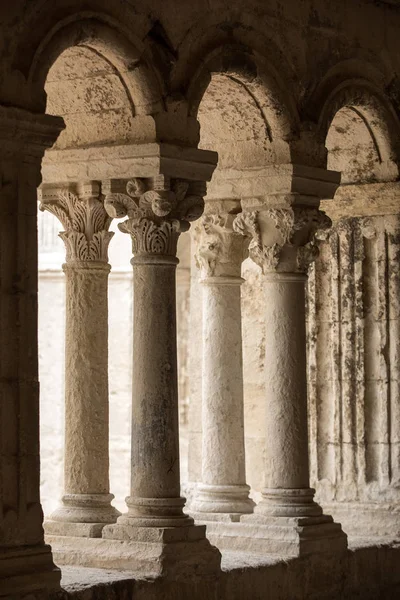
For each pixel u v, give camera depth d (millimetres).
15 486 12547
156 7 14195
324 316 18438
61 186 15430
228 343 16875
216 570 14344
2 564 12266
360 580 16406
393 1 17281
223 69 14875
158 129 14148
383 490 17969
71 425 15523
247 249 16953
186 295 23672
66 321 15648
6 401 12547
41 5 12930
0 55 12547
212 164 14562
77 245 15523
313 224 15898
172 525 14133
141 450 14305
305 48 16000
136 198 14375
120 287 23391
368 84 16984
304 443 15922
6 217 12602
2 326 12547
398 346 18062
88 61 14055
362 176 17797
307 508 15805
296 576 15359
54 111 14734
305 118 15891
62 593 12695
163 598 13750
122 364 23312
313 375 18406
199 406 19344
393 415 18047
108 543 14273
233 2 15062
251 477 18969
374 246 18219
